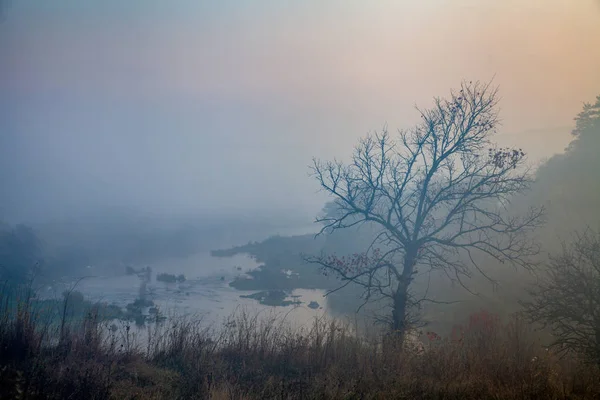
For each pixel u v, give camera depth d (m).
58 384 6.83
